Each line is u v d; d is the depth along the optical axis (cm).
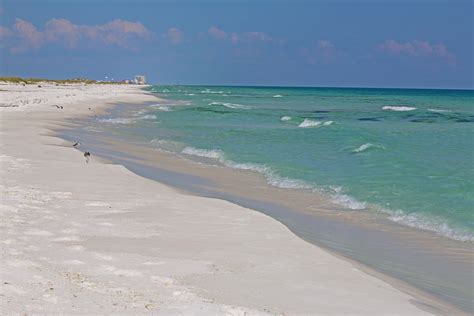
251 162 2450
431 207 1612
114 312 753
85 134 3478
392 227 1452
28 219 1253
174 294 845
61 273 903
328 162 2436
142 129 4000
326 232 1394
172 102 8550
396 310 847
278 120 5141
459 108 8150
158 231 1224
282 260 1057
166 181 2036
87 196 1557
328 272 1004
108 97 8169
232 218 1370
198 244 1135
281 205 1691
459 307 921
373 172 2169
